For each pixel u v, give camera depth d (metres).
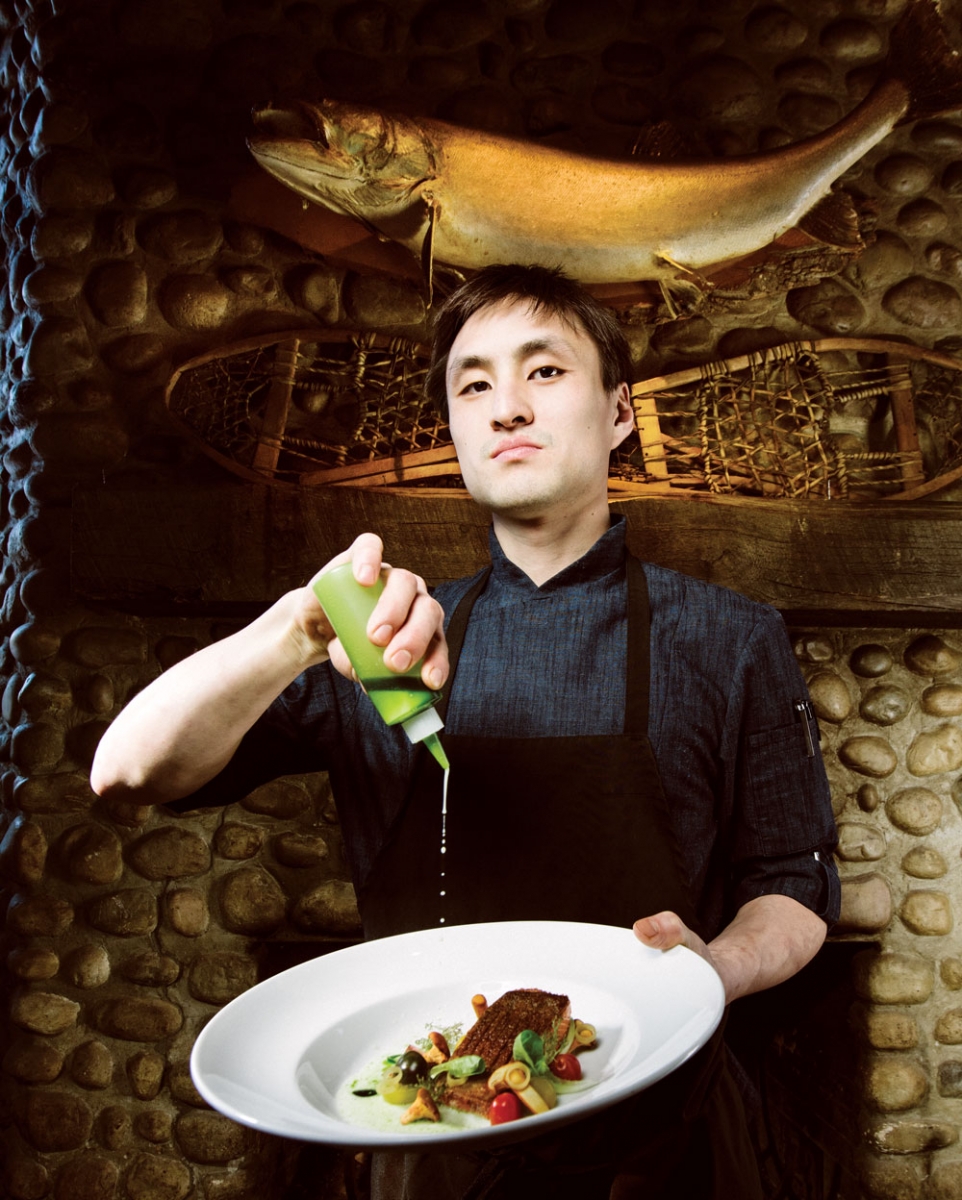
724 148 2.29
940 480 2.22
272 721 1.07
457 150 1.99
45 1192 1.98
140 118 2.21
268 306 2.20
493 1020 0.78
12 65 2.41
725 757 1.04
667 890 0.96
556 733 1.04
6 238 2.37
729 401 2.24
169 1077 2.03
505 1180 0.85
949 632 2.28
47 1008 2.02
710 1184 0.86
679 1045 0.63
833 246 2.17
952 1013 2.14
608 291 2.21
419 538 2.11
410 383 2.20
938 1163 2.09
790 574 2.14
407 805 1.05
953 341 2.33
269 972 2.18
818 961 2.28
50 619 2.11
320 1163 2.22
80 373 2.15
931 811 2.20
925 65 2.13
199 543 2.05
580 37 2.29
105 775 0.90
